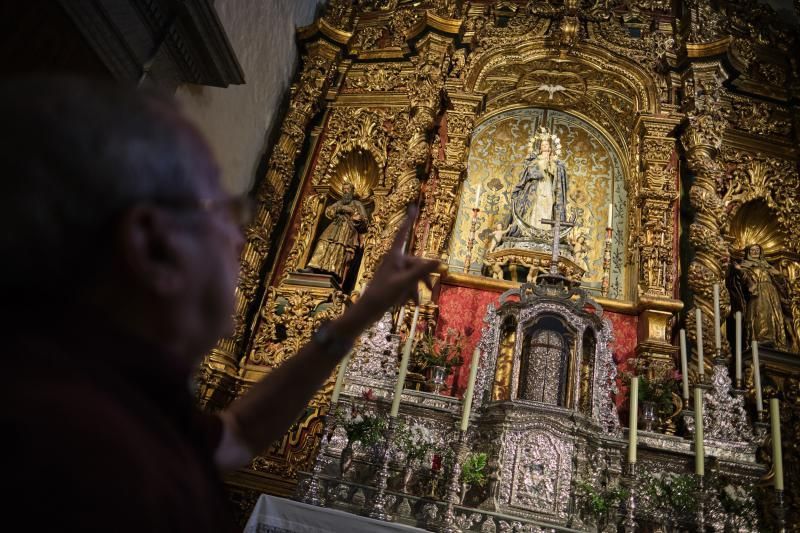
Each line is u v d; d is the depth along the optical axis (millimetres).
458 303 6516
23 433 344
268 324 6512
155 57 4848
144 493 398
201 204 561
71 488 344
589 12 8133
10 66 3654
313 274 6754
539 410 4434
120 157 487
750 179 7258
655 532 4117
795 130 7652
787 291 6672
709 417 4844
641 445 4539
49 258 449
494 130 8305
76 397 404
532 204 7316
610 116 8047
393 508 3844
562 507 4113
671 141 7117
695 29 7742
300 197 7527
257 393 1047
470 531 3770
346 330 1045
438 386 5293
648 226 6648
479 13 8398
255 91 7188
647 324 6113
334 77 8391
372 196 7512
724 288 6273
